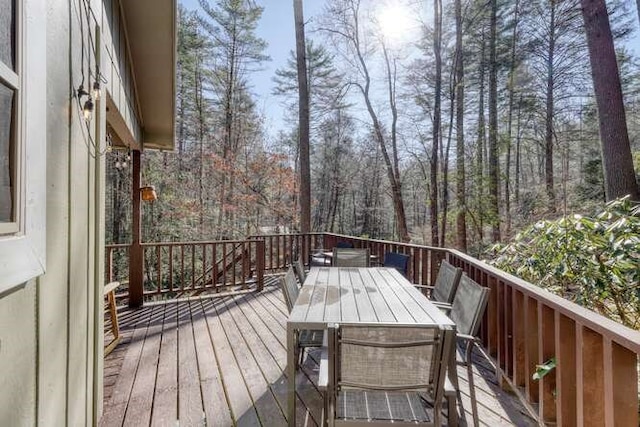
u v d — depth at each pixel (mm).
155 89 4117
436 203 12836
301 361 2881
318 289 2816
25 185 1086
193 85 14672
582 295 2965
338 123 18281
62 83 1566
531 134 14414
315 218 19750
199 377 2775
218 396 2496
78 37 1801
